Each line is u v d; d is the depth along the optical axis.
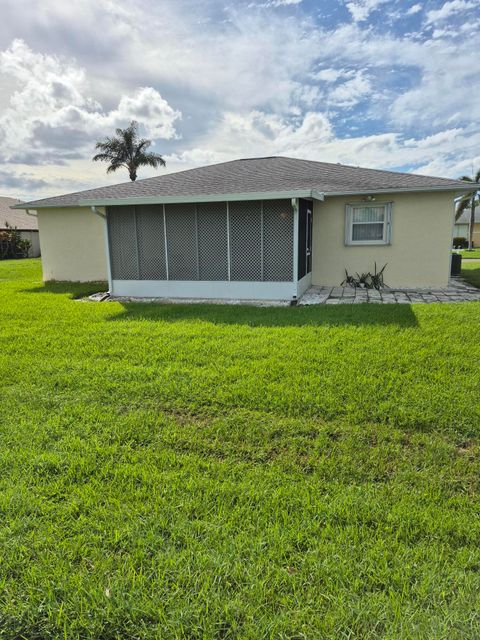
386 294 9.49
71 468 2.71
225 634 1.61
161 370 4.54
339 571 1.87
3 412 3.60
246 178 11.02
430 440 3.02
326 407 3.53
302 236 9.35
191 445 3.02
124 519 2.24
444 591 1.77
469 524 2.17
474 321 6.38
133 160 32.88
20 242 29.66
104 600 1.75
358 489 2.48
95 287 11.83
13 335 6.26
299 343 5.45
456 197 9.95
